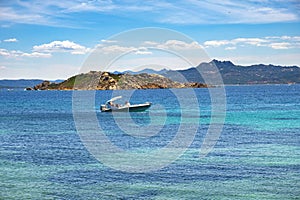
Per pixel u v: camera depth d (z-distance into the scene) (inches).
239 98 5068.9
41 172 1160.2
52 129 2181.3
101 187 1008.9
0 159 1350.9
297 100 4542.3
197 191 969.5
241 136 1827.0
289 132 1952.5
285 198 914.1
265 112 3036.4
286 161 1269.7
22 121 2659.9
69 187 1013.8
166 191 972.6
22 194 960.3
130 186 1016.2
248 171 1144.2
